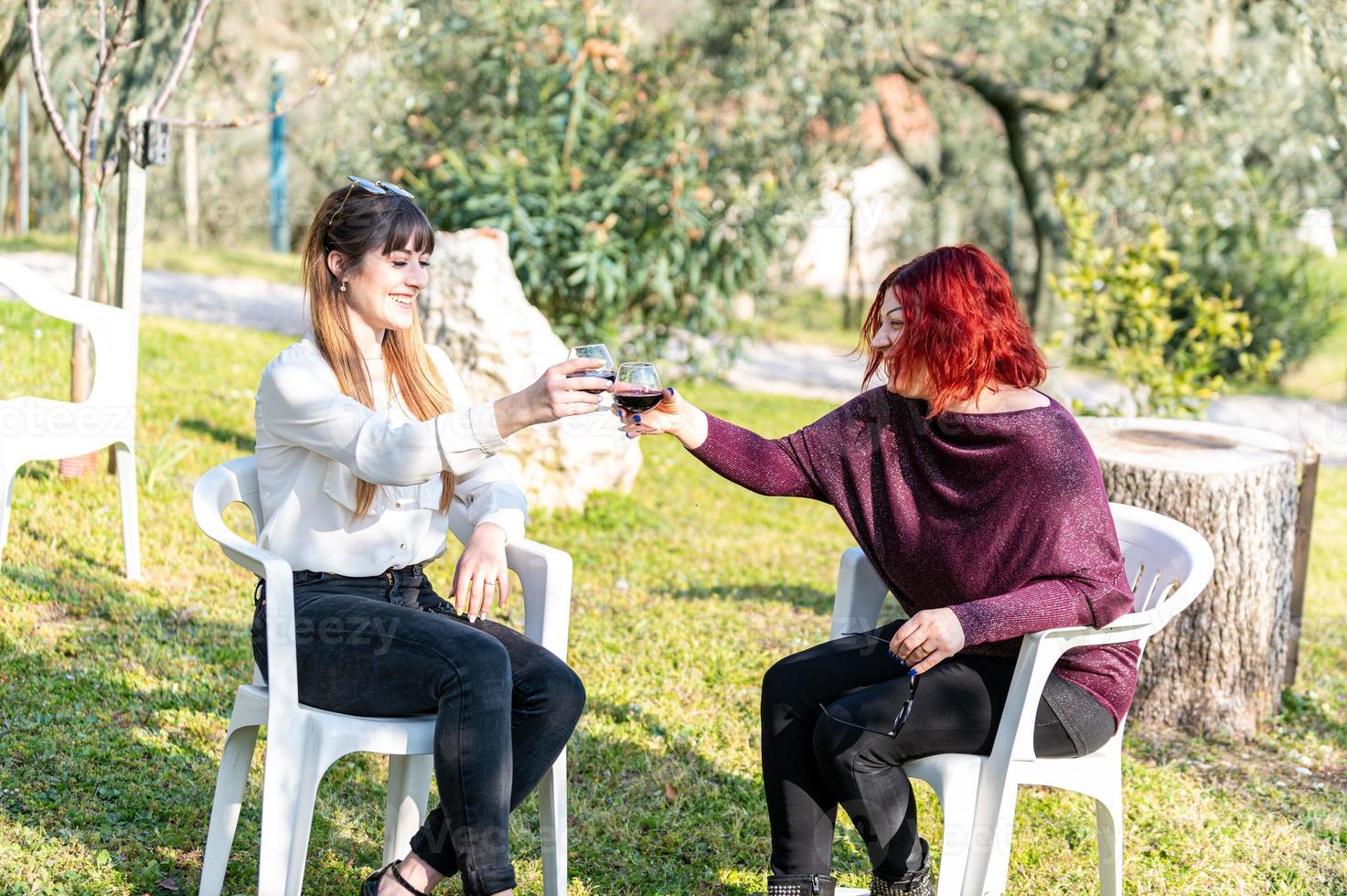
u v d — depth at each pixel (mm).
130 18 4805
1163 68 9359
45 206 11344
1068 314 6703
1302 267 11523
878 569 2381
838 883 2672
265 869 2064
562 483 5715
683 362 10227
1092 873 2781
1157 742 3604
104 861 2457
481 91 9664
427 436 2113
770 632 4359
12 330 6809
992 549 2207
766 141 10227
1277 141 9648
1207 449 3803
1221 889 2744
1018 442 2174
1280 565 3723
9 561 3994
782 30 9531
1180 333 9750
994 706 2199
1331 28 7738
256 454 2289
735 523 6047
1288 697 4004
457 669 2062
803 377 11055
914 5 9242
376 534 2268
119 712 3139
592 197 9297
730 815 2951
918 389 2230
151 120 4465
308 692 2146
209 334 8430
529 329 5602
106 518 4566
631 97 9477
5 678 3225
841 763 2152
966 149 13742
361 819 2773
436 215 9297
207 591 4074
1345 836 3057
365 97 9531
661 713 3516
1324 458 9445
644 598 4645
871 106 13742
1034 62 10789
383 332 2383
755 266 9969
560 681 2197
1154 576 2518
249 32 9328
